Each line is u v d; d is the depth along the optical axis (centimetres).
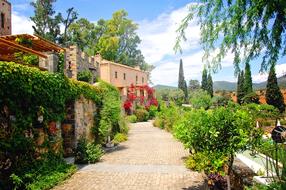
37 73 959
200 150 708
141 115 4156
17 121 863
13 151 833
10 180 777
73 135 1370
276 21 456
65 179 986
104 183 943
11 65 811
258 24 480
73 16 5206
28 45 1462
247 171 911
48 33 5025
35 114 970
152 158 1392
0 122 792
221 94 4931
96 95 1717
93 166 1209
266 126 1434
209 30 505
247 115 703
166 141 2019
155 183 939
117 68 4322
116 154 1516
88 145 1322
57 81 1127
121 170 1131
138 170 1127
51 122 1095
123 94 4122
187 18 518
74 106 1375
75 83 1370
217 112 709
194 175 1034
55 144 1124
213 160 680
